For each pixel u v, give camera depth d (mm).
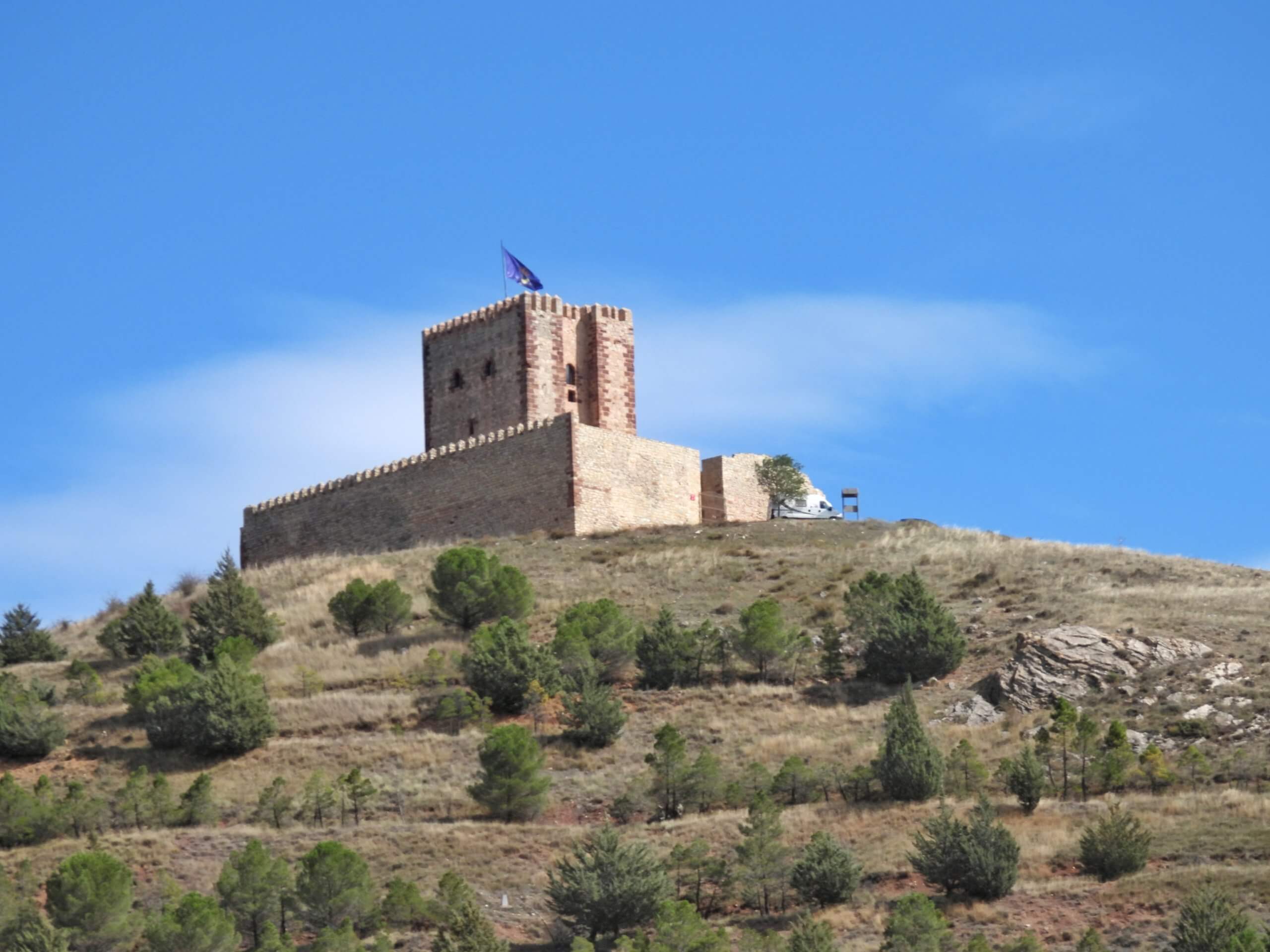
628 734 158000
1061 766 144875
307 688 170750
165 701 160500
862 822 136375
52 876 128625
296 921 125500
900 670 165625
